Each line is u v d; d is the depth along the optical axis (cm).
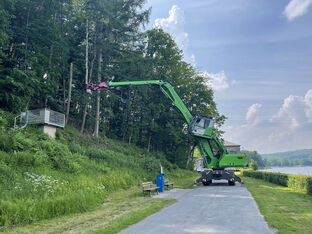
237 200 1258
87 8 3116
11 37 2408
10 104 2178
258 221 807
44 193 1024
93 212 991
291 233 677
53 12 2873
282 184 2370
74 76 3528
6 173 1109
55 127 2273
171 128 4225
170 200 1270
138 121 4097
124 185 1764
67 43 3194
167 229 718
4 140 1464
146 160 2827
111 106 3950
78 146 2259
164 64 4309
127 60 3475
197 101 4441
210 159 2334
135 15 3356
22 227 757
